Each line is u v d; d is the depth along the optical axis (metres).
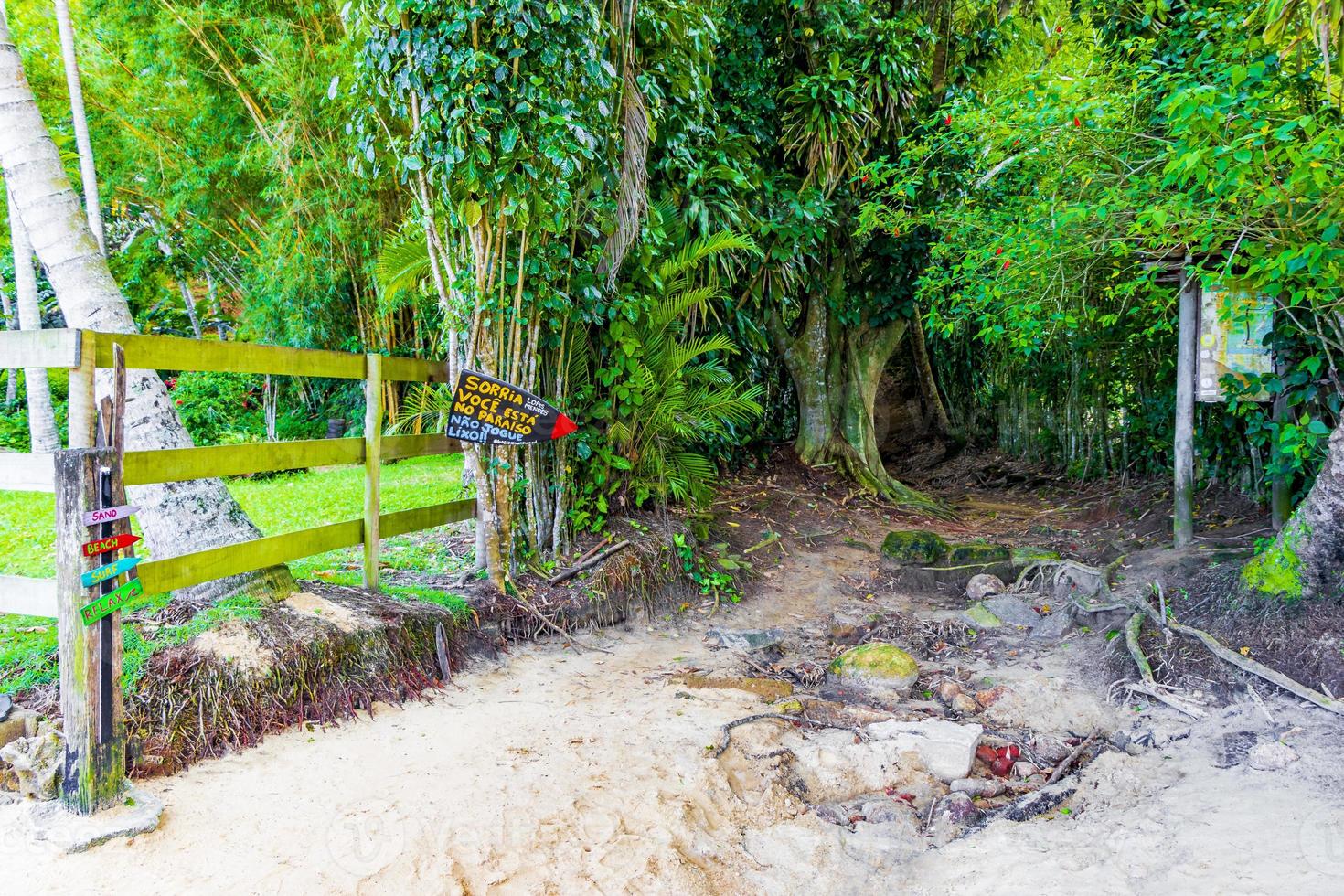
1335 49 3.60
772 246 8.05
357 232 9.98
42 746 2.99
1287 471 5.16
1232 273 4.95
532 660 4.93
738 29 8.17
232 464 3.79
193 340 3.56
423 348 10.57
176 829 2.90
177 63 9.77
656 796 3.32
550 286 5.27
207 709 3.48
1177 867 2.76
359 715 3.94
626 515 6.36
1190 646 4.42
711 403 6.50
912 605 6.39
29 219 4.14
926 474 12.01
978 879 2.91
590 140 4.59
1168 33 5.87
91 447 3.03
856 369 9.59
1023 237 5.23
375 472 4.68
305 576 4.96
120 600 2.94
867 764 3.83
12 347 3.17
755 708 4.36
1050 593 6.12
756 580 6.80
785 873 3.02
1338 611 4.05
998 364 12.03
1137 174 4.98
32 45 10.93
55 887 2.55
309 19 9.52
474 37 4.40
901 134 8.57
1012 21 9.38
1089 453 9.95
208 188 10.85
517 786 3.36
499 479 5.24
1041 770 3.90
